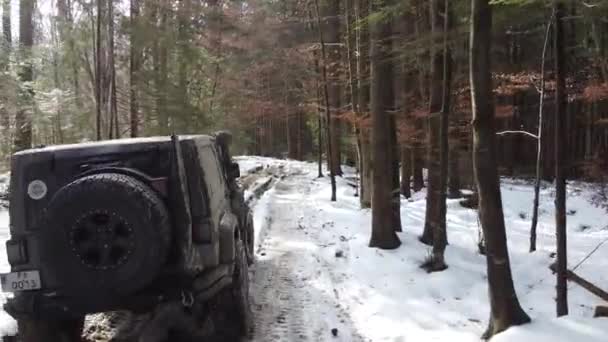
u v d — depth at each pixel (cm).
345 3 1603
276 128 4941
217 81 3041
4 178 1655
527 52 1936
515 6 776
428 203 1040
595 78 1222
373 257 927
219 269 520
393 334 593
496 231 551
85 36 2095
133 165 462
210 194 516
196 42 2473
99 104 1842
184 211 455
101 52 2011
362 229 1205
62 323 498
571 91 1245
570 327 524
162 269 439
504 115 1421
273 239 1123
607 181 1806
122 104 2212
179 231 452
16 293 458
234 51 2772
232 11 2567
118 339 555
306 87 2350
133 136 2031
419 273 848
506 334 517
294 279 816
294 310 668
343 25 1919
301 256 966
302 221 1343
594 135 2120
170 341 516
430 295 750
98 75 1838
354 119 1422
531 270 956
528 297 788
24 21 1997
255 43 2511
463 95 1327
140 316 608
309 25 2033
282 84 2986
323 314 655
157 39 1986
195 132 2139
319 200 1750
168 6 2045
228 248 530
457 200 1669
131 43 1952
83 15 2075
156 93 2044
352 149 2609
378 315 657
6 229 1046
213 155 624
